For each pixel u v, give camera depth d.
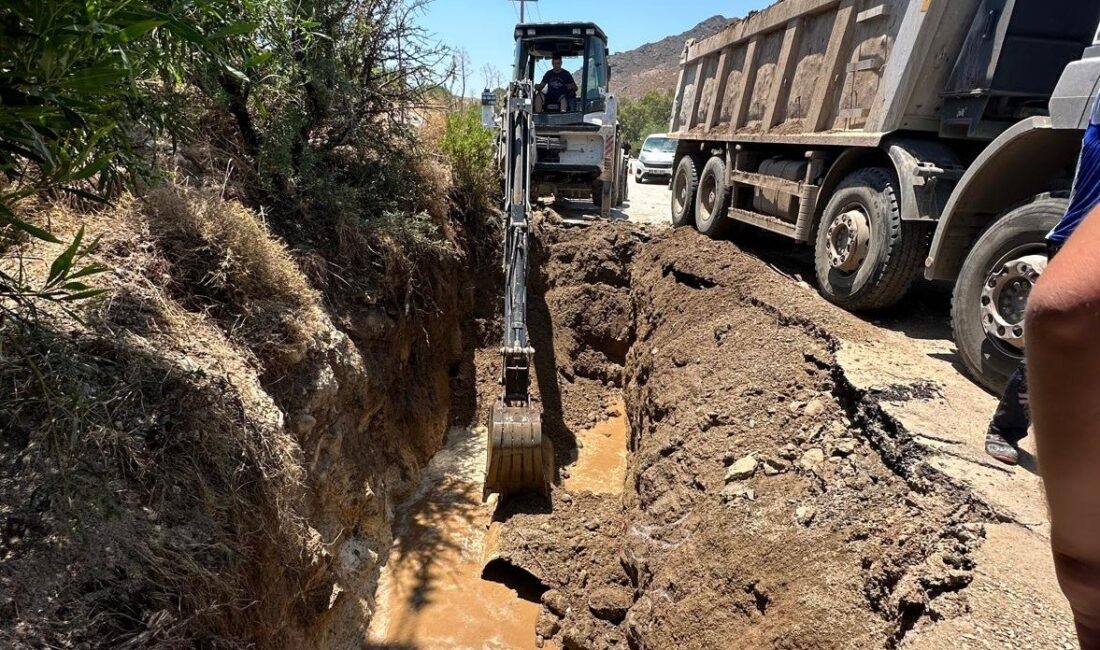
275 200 5.41
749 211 7.53
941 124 4.80
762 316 5.51
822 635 2.71
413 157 7.11
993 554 2.50
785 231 6.53
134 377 2.85
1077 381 0.81
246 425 3.18
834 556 2.97
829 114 5.80
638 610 3.97
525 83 7.26
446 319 7.49
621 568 4.64
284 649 3.19
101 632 2.19
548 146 10.40
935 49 4.57
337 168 6.49
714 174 8.27
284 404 3.90
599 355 8.59
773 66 6.81
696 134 8.89
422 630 4.50
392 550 5.20
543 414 7.42
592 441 7.31
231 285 3.91
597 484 6.46
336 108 6.10
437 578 4.96
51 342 2.69
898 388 3.75
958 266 4.46
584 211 11.72
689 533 3.93
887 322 5.28
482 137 9.18
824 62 5.78
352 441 4.80
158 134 3.16
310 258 5.12
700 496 4.11
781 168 6.61
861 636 2.57
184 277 3.72
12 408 2.49
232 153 5.28
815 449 3.73
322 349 4.38
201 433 2.92
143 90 2.86
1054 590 2.32
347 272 5.57
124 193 3.71
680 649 3.38
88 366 2.75
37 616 2.09
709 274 6.97
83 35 1.74
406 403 6.30
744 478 3.84
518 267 6.27
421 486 6.11
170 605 2.42
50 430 2.44
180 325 3.44
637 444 6.27
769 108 6.80
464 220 8.55
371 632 4.44
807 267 7.23
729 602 3.27
